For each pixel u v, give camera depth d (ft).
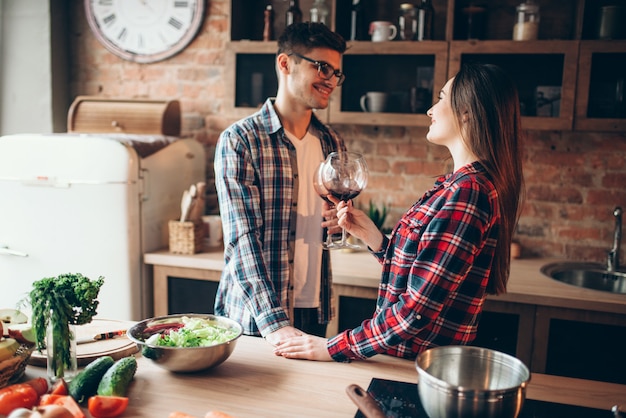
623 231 9.29
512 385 3.46
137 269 9.16
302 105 6.60
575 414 3.77
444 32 9.68
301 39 6.16
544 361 7.72
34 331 4.10
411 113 9.06
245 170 6.06
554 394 4.13
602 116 8.43
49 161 9.00
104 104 10.59
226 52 9.69
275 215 6.40
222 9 10.75
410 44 8.86
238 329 4.60
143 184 9.16
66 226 9.05
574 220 9.52
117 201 8.84
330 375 4.34
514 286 7.89
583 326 7.54
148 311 9.46
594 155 9.32
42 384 3.91
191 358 4.14
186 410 3.73
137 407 3.76
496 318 7.89
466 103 4.51
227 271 6.59
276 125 6.40
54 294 4.00
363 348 4.45
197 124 11.16
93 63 11.52
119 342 4.82
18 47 11.07
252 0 10.50
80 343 4.78
